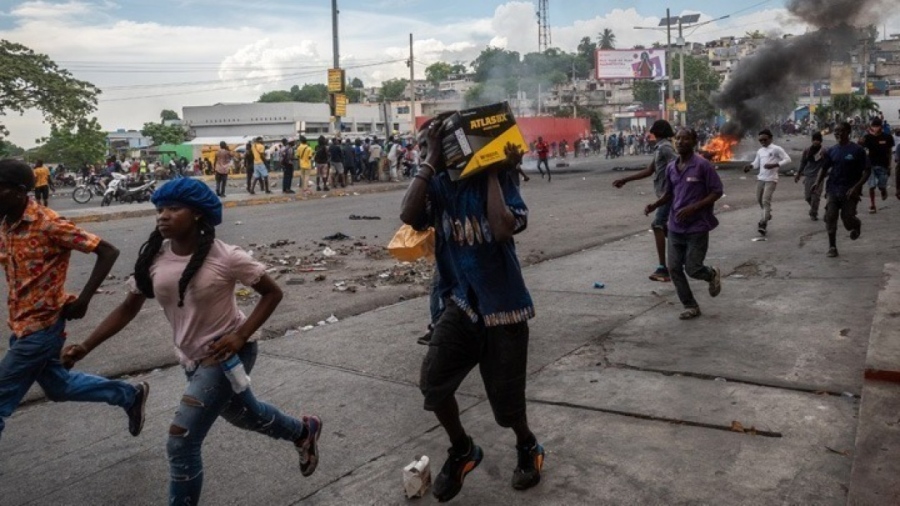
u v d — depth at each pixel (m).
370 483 3.58
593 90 101.44
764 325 5.79
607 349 5.46
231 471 3.79
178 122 118.38
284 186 23.08
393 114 99.50
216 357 2.91
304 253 11.12
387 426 4.27
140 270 2.99
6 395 3.42
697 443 3.72
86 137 63.25
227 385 2.96
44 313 3.50
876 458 3.29
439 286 3.25
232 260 2.93
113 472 3.87
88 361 5.83
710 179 5.89
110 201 24.58
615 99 101.62
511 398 3.18
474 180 3.02
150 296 3.10
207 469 3.82
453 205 3.05
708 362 4.96
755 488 3.23
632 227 12.78
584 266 9.12
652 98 94.75
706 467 3.46
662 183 7.62
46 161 76.25
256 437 4.20
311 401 4.74
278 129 92.62
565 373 4.97
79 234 3.51
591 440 3.85
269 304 3.02
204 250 2.88
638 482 3.37
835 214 8.54
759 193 10.69
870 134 12.46
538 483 3.43
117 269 10.45
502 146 2.94
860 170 8.43
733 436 3.77
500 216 2.93
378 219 15.41
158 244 2.98
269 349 6.00
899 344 4.55
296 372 5.37
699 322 6.03
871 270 7.65
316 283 8.68
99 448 4.19
